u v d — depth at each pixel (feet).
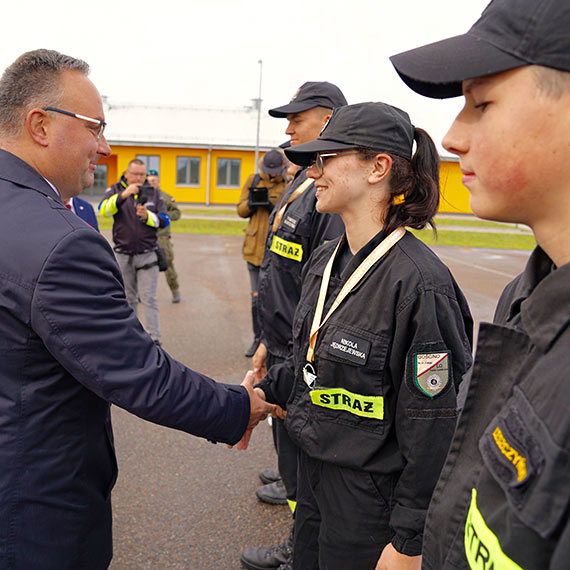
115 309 4.57
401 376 4.89
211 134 102.37
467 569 2.44
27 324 4.31
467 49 2.32
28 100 4.84
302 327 5.90
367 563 5.30
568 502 1.90
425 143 5.37
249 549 8.18
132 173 17.51
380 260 5.17
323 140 5.40
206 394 5.11
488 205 2.42
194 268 33.53
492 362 2.66
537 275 2.68
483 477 2.37
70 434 4.65
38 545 4.48
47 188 4.82
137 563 8.13
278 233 8.36
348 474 5.24
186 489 10.12
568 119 2.15
